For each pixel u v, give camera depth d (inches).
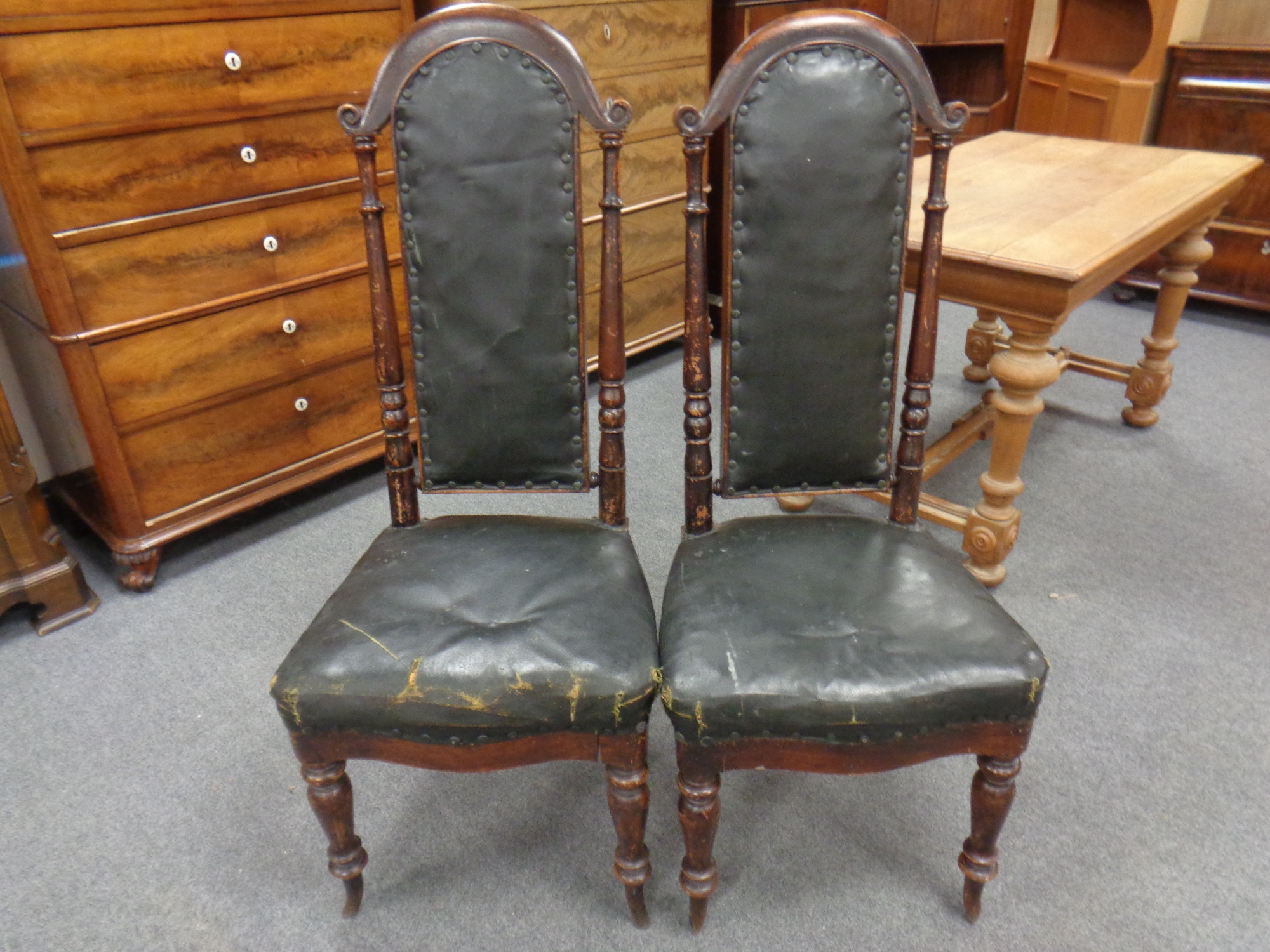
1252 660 76.7
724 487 61.1
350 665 49.4
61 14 68.1
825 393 58.2
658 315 130.6
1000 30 158.4
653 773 67.7
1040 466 106.3
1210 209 96.7
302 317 90.1
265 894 59.2
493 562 57.2
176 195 78.2
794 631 51.2
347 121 53.6
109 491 82.7
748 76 52.5
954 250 75.7
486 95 53.4
